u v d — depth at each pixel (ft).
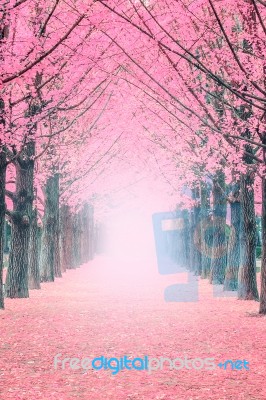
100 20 43.24
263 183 51.31
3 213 55.16
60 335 41.19
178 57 49.34
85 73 54.19
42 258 98.22
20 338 39.47
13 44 44.75
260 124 47.85
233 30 47.60
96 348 36.58
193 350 35.73
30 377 28.53
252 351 34.78
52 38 47.06
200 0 42.42
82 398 24.67
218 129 44.75
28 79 43.06
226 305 59.98
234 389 26.04
